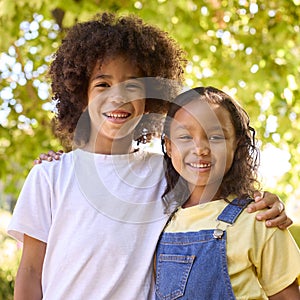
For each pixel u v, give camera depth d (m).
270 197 2.00
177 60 2.38
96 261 2.01
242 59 4.63
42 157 2.23
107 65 2.11
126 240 2.03
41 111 4.77
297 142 4.82
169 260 1.99
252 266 1.94
